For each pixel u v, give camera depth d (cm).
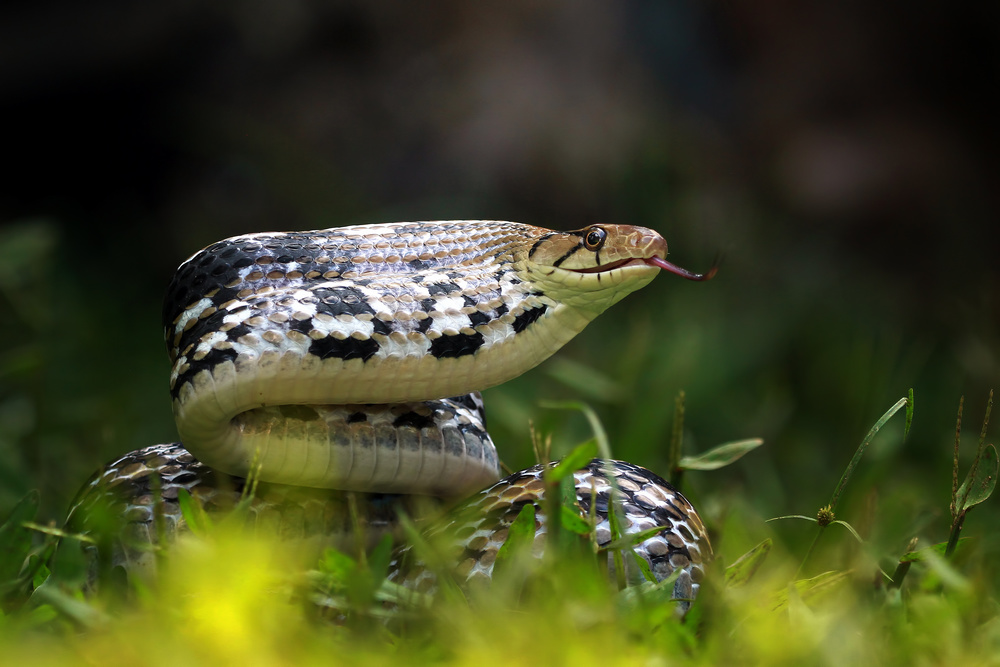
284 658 360
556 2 2053
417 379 523
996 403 1191
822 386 1325
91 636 370
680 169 1872
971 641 389
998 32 1959
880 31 2059
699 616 405
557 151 1905
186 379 493
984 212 1938
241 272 526
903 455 1161
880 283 1866
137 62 1925
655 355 1054
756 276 1777
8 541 454
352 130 1981
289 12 1941
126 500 556
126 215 2022
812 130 2058
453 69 1998
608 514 445
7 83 1900
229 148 2000
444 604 405
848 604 433
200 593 392
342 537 571
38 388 938
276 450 527
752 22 2106
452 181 1920
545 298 559
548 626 364
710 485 945
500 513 491
